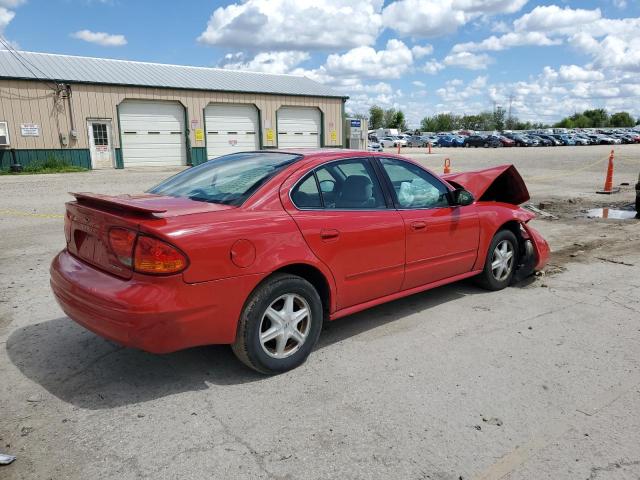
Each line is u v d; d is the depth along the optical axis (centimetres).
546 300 534
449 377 367
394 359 396
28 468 267
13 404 328
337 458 277
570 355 404
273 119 3003
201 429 302
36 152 2342
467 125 13312
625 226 963
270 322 361
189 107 2711
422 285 477
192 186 412
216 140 2836
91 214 344
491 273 549
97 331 328
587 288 575
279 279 358
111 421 310
